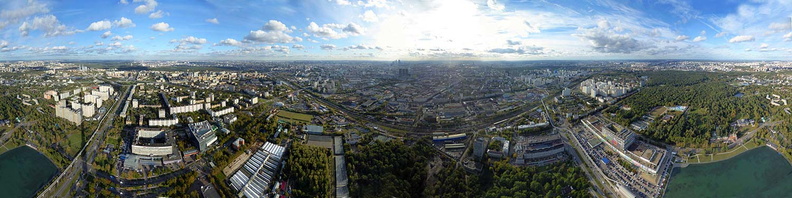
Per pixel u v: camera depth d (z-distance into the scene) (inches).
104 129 5369.1
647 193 3878.0
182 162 4394.7
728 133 5216.5
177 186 3816.4
